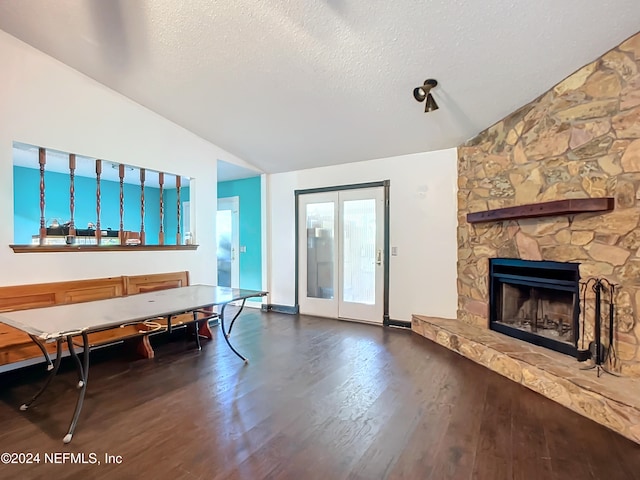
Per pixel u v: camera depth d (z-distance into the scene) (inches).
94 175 226.1
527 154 122.6
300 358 133.7
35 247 122.3
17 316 93.1
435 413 90.9
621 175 93.7
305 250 213.6
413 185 173.9
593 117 99.8
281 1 92.3
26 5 105.1
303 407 94.4
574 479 65.9
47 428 84.5
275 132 169.3
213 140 182.9
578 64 100.7
